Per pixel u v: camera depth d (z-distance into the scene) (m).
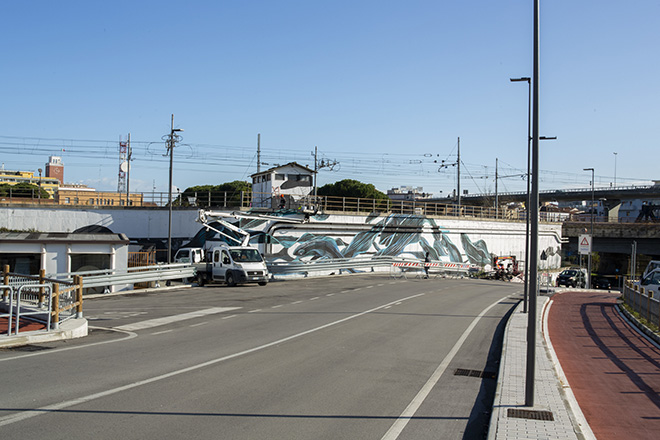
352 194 69.25
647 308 17.55
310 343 12.46
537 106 7.82
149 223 38.59
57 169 150.62
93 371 9.05
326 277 37.66
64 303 14.02
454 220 52.69
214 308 19.33
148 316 17.02
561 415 7.06
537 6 7.83
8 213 35.44
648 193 82.81
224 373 9.23
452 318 18.08
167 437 5.88
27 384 8.04
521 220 63.47
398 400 7.96
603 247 70.88
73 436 5.80
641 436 6.55
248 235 32.50
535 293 7.59
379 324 15.90
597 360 11.73
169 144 35.25
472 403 8.01
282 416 6.88
